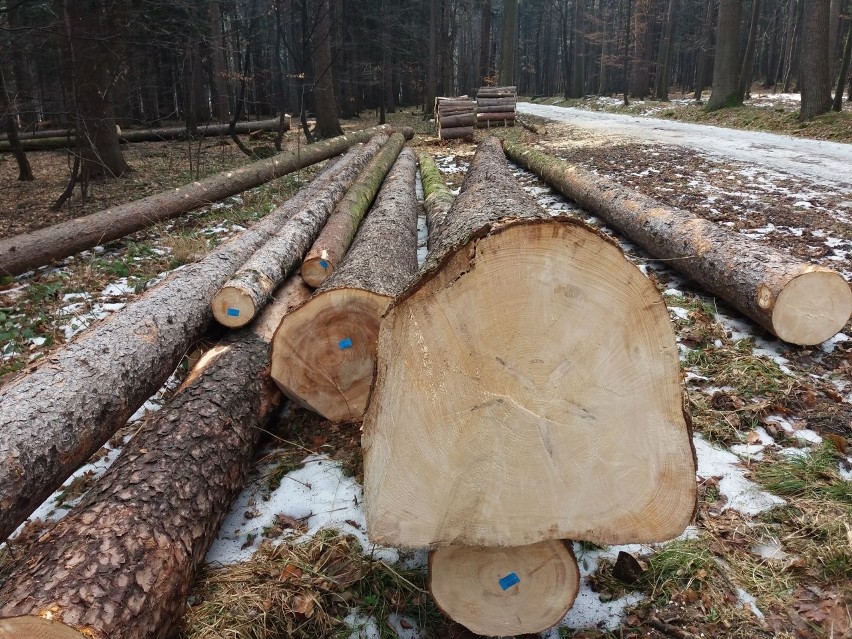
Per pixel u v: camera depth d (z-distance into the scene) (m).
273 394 3.27
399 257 4.29
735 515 2.52
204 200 8.21
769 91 30.50
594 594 2.21
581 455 1.84
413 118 26.94
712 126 17.77
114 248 6.87
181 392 2.93
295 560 2.36
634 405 1.83
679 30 41.16
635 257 5.91
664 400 1.82
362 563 2.35
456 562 1.97
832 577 2.17
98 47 10.05
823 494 2.59
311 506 2.72
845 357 3.79
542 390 1.83
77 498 2.86
